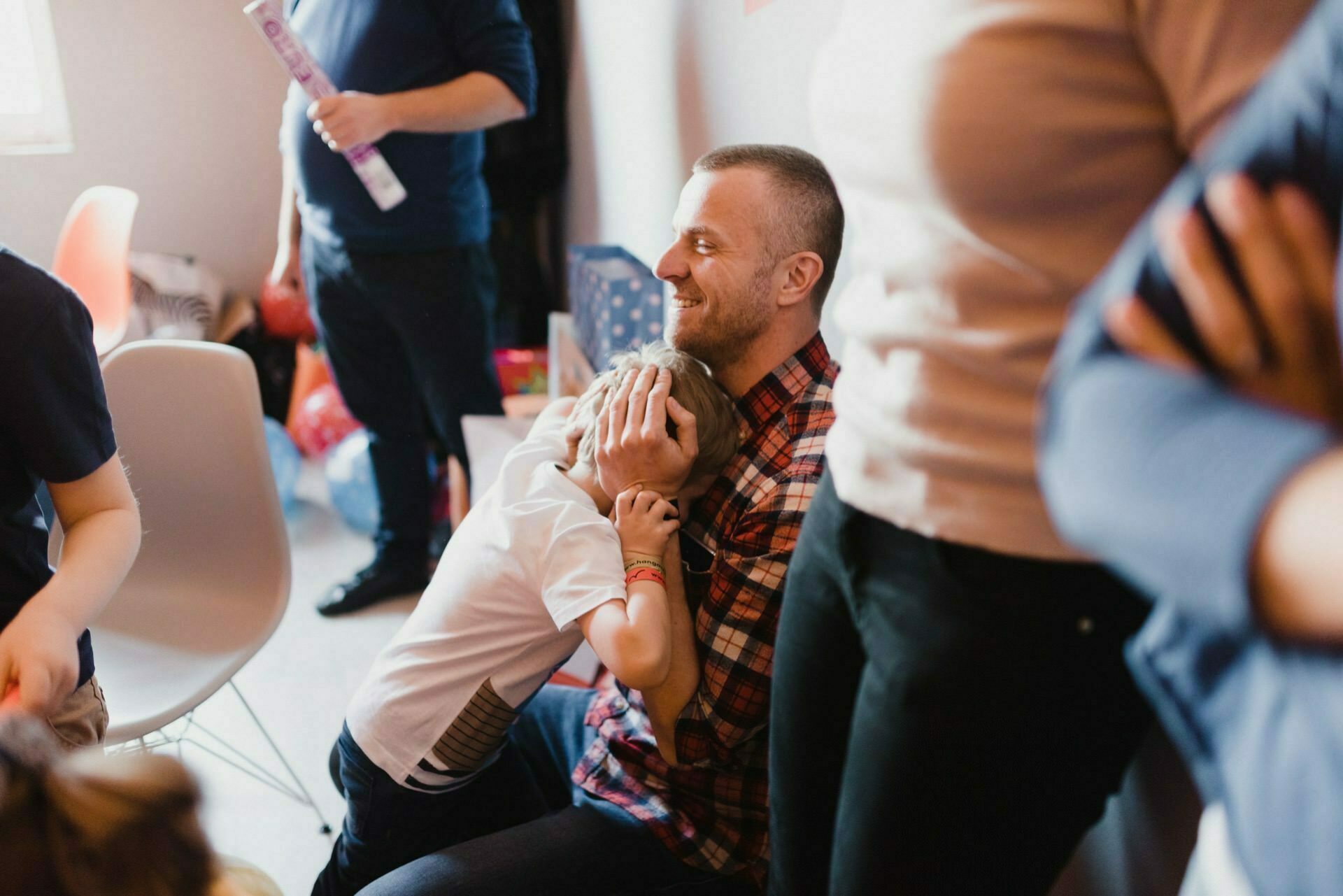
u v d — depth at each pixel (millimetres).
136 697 1644
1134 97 653
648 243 2436
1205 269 447
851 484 840
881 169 765
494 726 1277
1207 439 412
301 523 3217
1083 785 819
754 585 1131
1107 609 744
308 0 2338
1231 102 599
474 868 1183
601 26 2781
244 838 1925
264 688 2391
